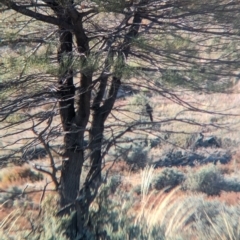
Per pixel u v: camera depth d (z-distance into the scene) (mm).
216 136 40750
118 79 18047
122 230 14023
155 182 32594
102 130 19141
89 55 16328
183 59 17641
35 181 32094
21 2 17047
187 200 19891
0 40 16609
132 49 17406
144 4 16969
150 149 37375
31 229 14211
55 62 17000
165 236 13680
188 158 37875
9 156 18250
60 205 17688
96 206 15906
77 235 14305
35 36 17750
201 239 13742
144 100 21078
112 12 16422
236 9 17656
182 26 17672
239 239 13148
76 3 16172
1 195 24812
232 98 29984
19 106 17359
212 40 17969
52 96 17828
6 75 16688
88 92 18312
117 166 32594
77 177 18312
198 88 17938
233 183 33344
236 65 17938
